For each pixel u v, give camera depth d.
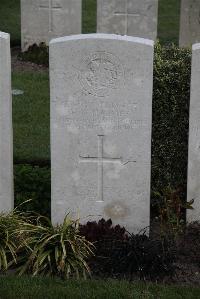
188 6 5.53
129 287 2.57
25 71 5.21
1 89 2.81
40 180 3.26
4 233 2.77
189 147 2.93
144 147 2.83
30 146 3.83
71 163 2.87
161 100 3.04
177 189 3.03
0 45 2.76
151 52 2.72
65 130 2.83
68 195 2.90
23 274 2.65
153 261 2.66
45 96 4.65
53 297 2.49
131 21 5.50
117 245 2.72
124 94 2.77
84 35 2.74
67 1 5.59
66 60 2.74
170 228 2.90
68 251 2.70
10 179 2.92
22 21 5.69
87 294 2.51
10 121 2.86
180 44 5.65
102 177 2.88
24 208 3.12
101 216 2.92
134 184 2.88
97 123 2.81
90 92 2.78
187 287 2.58
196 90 2.85
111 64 2.74
